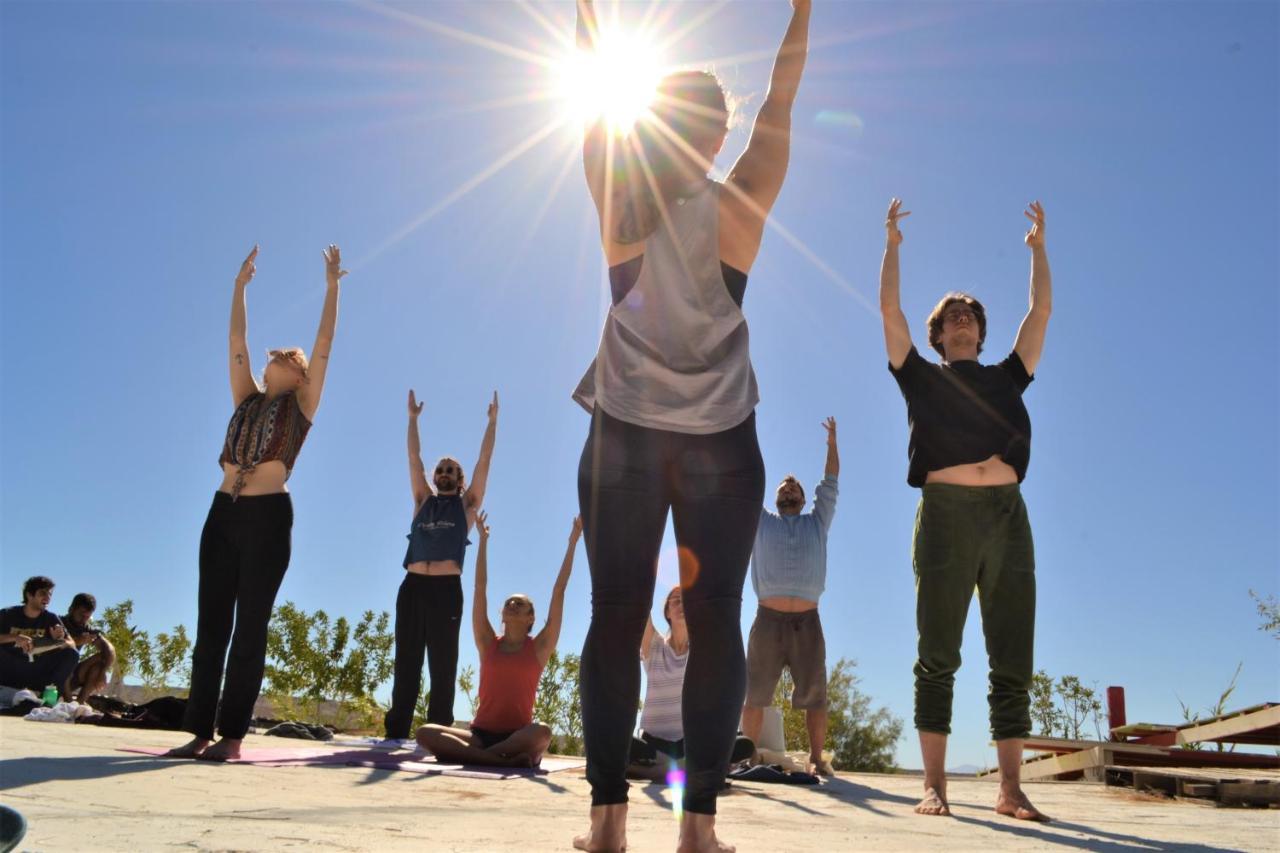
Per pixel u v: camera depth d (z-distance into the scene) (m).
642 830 2.59
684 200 2.22
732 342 2.20
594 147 2.25
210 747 4.23
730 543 2.08
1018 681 3.69
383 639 14.24
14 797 2.32
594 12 2.32
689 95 2.26
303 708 13.77
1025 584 3.74
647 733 5.86
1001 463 3.76
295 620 14.09
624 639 2.07
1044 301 4.00
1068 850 2.51
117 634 14.05
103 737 5.08
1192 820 3.67
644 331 2.16
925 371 3.87
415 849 1.82
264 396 4.47
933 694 3.73
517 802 3.23
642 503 2.09
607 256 2.24
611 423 2.13
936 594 3.72
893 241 3.99
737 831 2.67
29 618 8.73
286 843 1.77
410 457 7.34
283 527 4.34
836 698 22.33
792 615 6.86
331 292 4.61
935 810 3.59
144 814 2.12
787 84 2.35
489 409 7.33
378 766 4.60
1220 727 8.62
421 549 6.98
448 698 6.85
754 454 2.16
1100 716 12.81
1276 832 3.21
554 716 13.49
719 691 2.00
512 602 5.98
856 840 2.56
